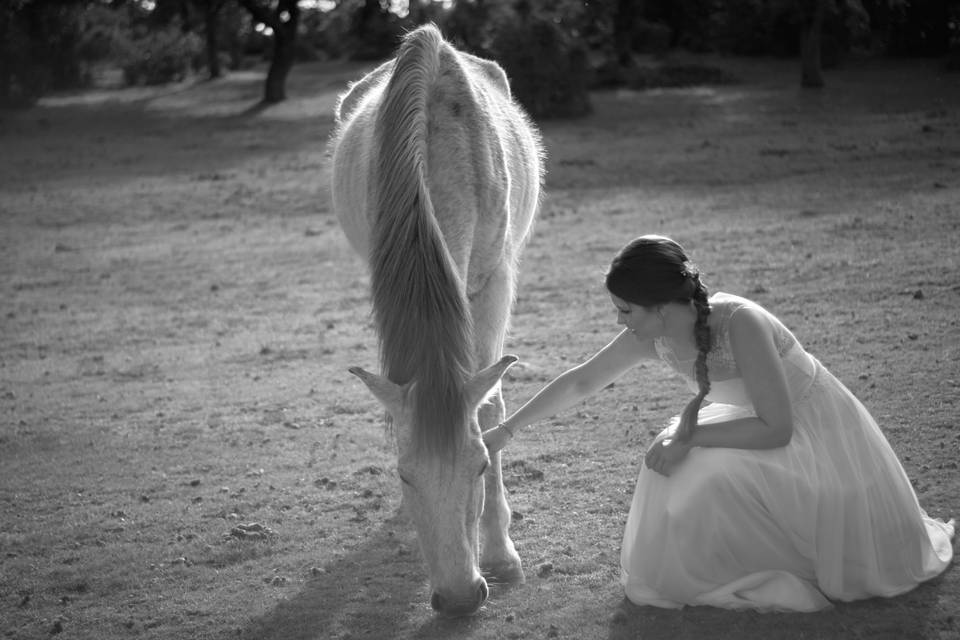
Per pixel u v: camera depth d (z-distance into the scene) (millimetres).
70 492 4707
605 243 9000
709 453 3035
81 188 14602
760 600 3020
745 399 3115
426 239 3080
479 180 3768
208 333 7465
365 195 4223
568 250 8891
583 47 20625
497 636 3109
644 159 13680
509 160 4434
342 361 6512
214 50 40625
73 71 36844
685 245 8477
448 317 2982
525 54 20000
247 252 10117
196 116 25125
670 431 3148
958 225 7977
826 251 7711
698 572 3055
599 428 4914
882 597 3049
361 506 4297
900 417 4527
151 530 4211
